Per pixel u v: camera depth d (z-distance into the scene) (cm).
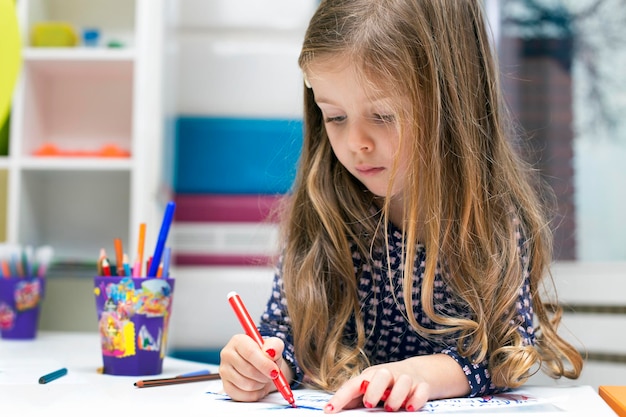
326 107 79
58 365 92
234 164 170
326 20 79
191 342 165
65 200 167
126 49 152
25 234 155
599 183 172
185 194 170
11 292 132
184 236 167
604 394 70
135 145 149
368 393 61
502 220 82
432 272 79
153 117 149
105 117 169
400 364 69
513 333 75
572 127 174
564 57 176
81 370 88
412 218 79
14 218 150
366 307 90
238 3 173
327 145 92
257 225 167
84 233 167
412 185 78
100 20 171
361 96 76
